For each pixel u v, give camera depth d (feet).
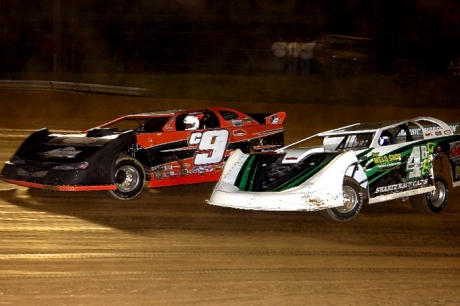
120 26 108.37
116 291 21.06
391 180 32.09
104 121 65.72
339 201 29.32
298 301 20.70
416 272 24.32
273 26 107.65
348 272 23.99
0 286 21.18
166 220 30.94
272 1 107.24
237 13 108.17
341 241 28.30
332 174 29.55
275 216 32.40
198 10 108.47
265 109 78.59
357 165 30.91
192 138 37.11
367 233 29.84
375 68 102.99
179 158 36.58
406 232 30.35
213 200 31.22
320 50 103.50
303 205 28.86
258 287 21.93
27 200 33.76
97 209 32.45
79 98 80.59
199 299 20.56
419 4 107.96
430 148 33.68
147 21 107.86
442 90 94.07
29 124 61.26
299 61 102.01
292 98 88.48
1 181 38.09
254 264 24.54
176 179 36.47
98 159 33.09
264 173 31.12
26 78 95.09
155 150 35.63
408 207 35.68
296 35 108.47
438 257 26.48
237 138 39.14
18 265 23.38
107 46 108.27
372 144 31.99
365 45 103.91
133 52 107.24
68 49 104.63
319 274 23.61
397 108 83.05
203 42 107.45
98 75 96.73
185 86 91.76
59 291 20.89
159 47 107.24
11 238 26.76
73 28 106.01
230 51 106.42
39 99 78.07
